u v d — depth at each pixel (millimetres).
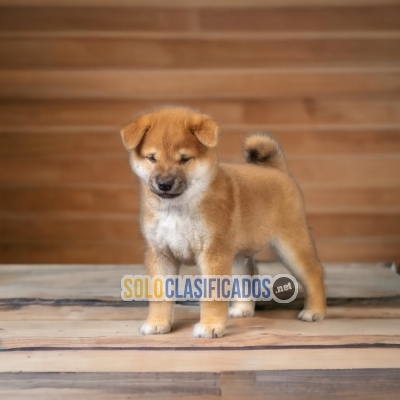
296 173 1793
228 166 1198
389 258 1803
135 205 1806
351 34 1751
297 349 1098
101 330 1170
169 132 1098
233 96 1769
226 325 1189
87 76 1764
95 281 1420
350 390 1001
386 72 1758
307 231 1232
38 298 1312
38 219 1810
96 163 1796
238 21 1750
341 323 1201
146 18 1748
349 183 1795
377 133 1778
